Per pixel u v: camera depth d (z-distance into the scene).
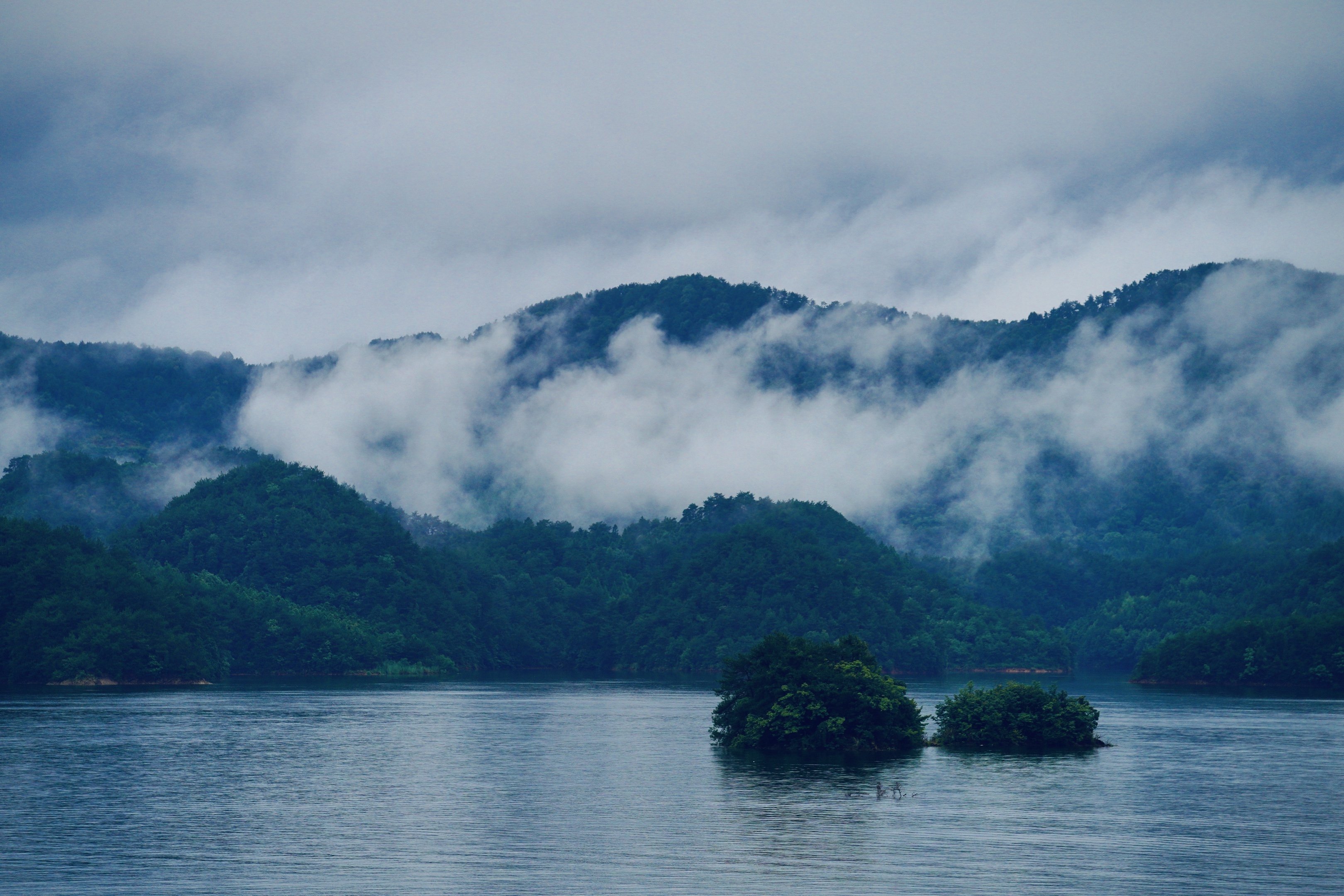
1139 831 81.19
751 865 70.50
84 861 71.25
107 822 83.75
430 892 64.31
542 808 89.50
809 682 128.50
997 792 97.75
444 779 104.94
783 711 126.69
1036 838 78.75
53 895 63.62
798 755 124.56
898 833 79.94
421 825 82.62
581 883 66.31
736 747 128.75
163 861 71.25
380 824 83.06
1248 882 67.25
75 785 101.25
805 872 69.06
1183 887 66.19
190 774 107.75
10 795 95.94
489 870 69.12
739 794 96.69
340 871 68.94
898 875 68.25
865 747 127.50
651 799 94.00
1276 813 88.62
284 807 90.06
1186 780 105.62
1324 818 86.69
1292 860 72.62
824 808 89.88
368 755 124.00
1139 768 113.81
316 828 81.38
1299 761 119.88
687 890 64.88
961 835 79.62
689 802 92.56
